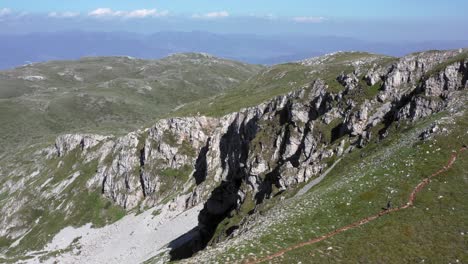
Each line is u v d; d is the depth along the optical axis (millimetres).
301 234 50750
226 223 96000
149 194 180250
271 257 46188
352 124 89938
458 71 79000
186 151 181125
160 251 125875
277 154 107625
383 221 49312
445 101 74875
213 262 47688
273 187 88688
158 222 154250
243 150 141125
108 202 193250
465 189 51438
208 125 183250
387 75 95250
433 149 59969
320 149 92250
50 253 166750
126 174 192750
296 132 105438
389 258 43156
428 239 44812
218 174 155125
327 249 46062
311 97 114312
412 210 49906
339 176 70438
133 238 153250
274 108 129750
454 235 44562
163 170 180375
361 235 47625
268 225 57656
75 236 181375
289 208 62781
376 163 65812
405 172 57688
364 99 95562
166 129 188875
